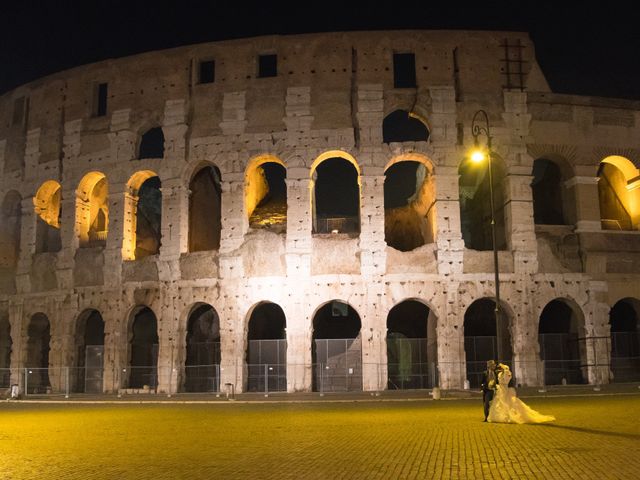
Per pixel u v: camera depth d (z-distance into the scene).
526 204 51.34
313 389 50.38
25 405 41.78
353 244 50.38
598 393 41.31
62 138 57.78
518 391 43.88
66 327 54.78
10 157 60.41
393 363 57.50
